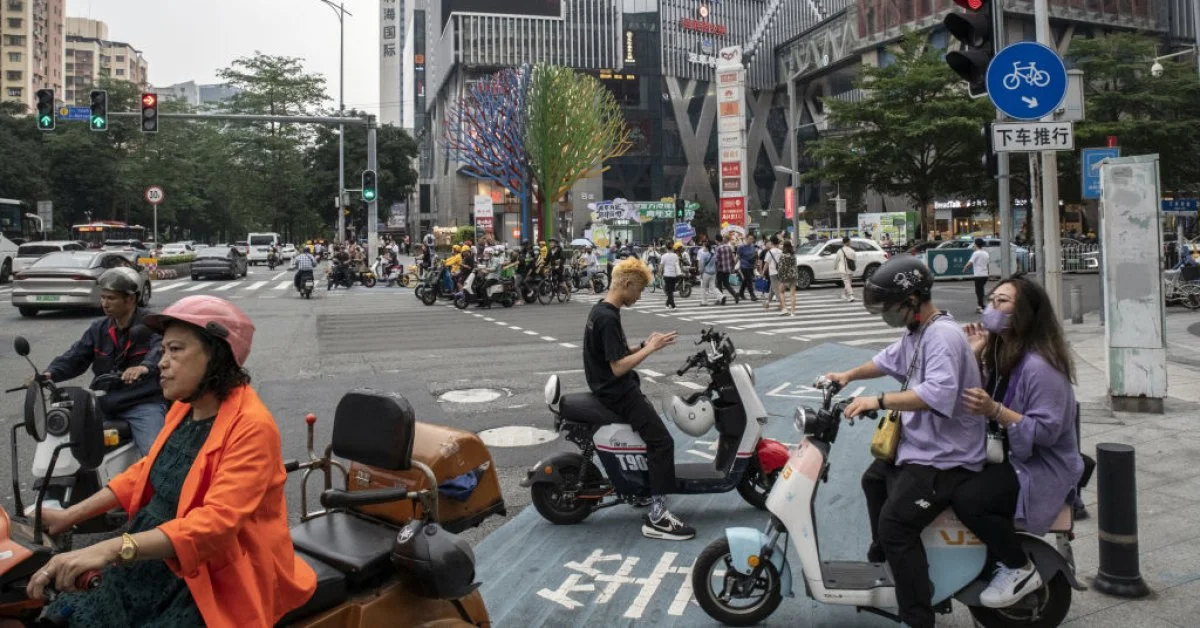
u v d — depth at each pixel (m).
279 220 62.88
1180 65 39.16
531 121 38.16
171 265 35.03
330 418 8.05
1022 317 3.35
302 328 16.12
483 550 4.79
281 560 2.29
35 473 4.41
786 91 104.44
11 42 121.25
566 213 87.94
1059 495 3.28
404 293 26.72
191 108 65.94
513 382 9.98
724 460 5.16
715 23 102.75
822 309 19.48
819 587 3.44
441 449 3.43
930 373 3.15
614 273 4.88
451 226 88.00
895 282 3.29
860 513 5.20
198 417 2.32
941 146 34.78
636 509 5.46
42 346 13.48
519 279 21.88
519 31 90.00
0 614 2.13
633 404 4.88
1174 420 7.14
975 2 7.21
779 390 9.41
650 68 96.38
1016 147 6.86
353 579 2.58
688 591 4.18
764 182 108.62
